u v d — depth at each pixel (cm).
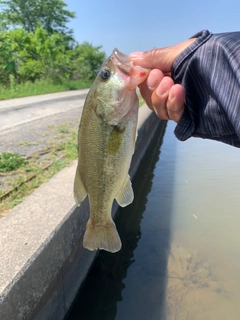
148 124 161
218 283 64
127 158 31
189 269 69
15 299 37
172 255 74
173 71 28
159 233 84
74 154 91
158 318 57
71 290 57
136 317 58
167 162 146
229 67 23
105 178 32
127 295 63
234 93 23
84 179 33
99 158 32
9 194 64
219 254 74
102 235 34
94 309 60
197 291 62
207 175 126
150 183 120
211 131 27
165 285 65
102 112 30
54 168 80
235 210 95
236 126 22
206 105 26
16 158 84
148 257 74
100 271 70
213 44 25
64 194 62
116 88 29
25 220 51
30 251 43
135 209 100
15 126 134
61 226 50
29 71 349
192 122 28
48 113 176
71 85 383
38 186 68
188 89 27
